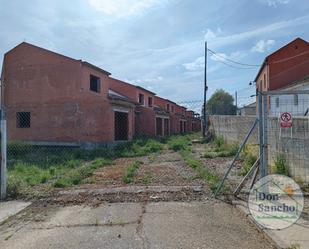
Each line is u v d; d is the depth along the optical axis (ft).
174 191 23.86
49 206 21.08
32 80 72.90
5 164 23.53
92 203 21.43
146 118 106.52
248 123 48.32
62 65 70.79
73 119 69.62
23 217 18.90
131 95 104.94
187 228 16.39
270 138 30.58
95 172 35.86
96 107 69.00
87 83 71.41
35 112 72.13
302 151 24.49
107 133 68.54
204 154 52.03
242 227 16.53
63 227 16.96
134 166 38.09
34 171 34.99
